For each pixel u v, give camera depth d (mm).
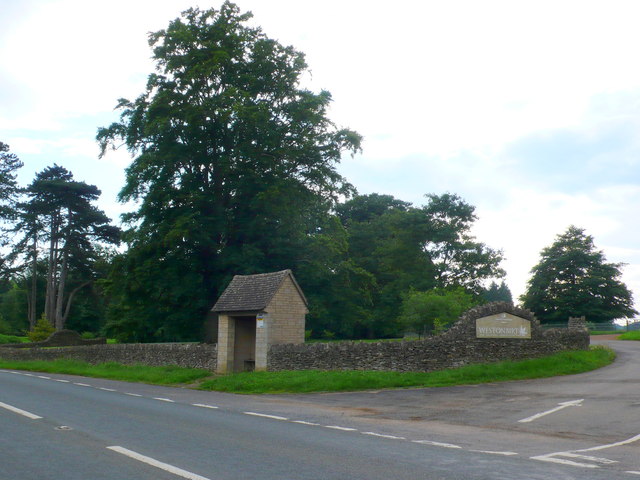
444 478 8172
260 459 9305
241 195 42781
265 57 42688
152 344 33219
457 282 76375
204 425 13008
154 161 40375
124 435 11445
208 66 39562
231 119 40344
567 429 13406
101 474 8188
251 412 15836
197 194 40281
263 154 41531
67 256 78250
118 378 29531
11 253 75812
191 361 30328
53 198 76750
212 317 41906
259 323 26938
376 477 8164
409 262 77062
